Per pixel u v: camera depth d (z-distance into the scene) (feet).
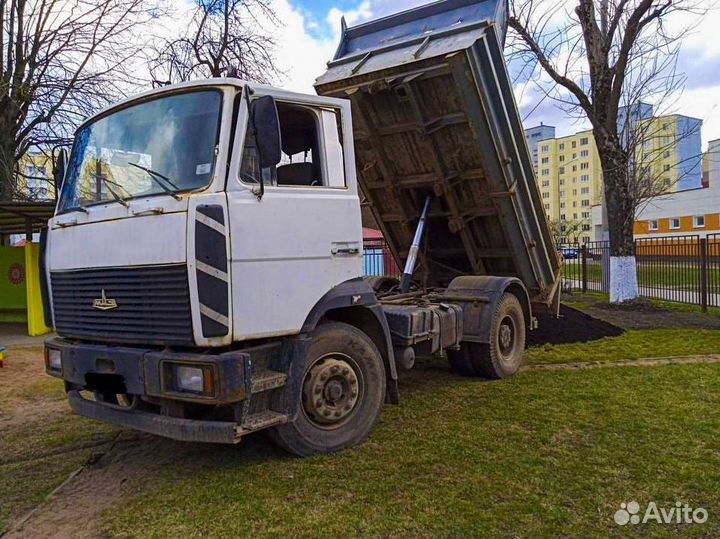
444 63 19.20
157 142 13.67
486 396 20.06
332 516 11.59
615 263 43.96
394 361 16.71
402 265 28.07
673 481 12.64
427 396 20.26
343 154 15.40
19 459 15.61
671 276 49.08
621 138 46.44
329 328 14.83
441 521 11.23
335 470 13.78
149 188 13.44
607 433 15.71
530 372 23.54
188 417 13.48
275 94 13.94
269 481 13.30
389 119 22.13
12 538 11.27
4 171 46.96
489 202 23.03
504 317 23.06
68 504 12.68
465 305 22.40
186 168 13.01
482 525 11.02
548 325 31.68
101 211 14.01
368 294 15.52
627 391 19.85
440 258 27.04
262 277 13.01
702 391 19.58
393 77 20.53
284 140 15.51
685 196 134.31
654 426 16.12
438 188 23.06
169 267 12.30
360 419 15.43
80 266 14.40
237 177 12.78
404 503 12.03
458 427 16.67
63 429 18.10
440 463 14.02
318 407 14.46
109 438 17.12
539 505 11.71
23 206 35.04
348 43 24.43
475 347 22.38
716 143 127.24
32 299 38.34
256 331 12.86
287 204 13.65
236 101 13.21
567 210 247.70
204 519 11.67
